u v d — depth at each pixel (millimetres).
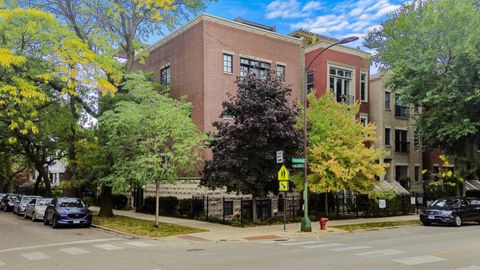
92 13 26422
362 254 12359
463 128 25969
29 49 20969
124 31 27828
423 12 26688
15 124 21172
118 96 25078
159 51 34438
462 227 22562
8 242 16969
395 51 28125
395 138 38406
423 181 40000
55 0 25812
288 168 22453
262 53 31594
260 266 10500
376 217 27875
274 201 28406
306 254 12469
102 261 11898
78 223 22562
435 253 12500
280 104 22188
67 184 28375
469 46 23891
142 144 20891
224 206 24703
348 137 24422
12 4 21688
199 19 29297
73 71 20609
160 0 26688
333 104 25500
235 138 21344
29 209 29109
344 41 19281
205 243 16375
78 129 28484
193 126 22062
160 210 29375
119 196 36469
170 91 32250
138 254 13258
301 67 35031
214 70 29031
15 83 19578
